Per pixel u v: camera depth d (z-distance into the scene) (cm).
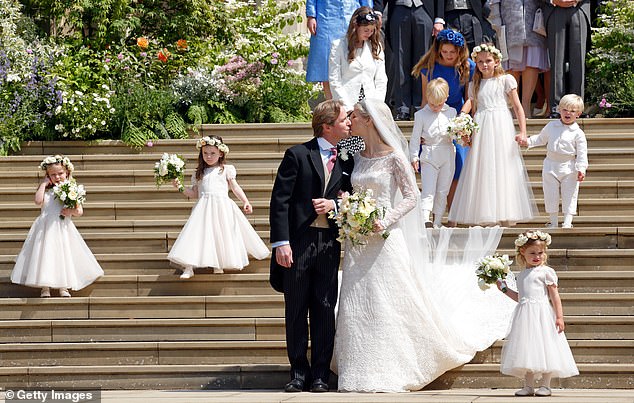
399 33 1817
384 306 1106
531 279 1083
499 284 1108
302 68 2494
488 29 1859
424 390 1131
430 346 1116
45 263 1353
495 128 1456
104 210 1585
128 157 1752
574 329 1220
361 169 1137
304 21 2689
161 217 1584
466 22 1828
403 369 1100
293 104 2061
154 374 1203
